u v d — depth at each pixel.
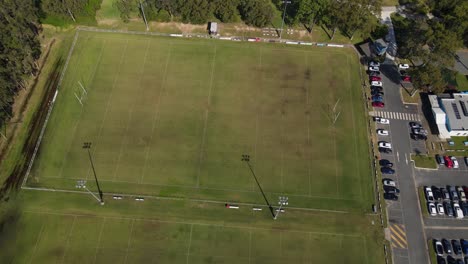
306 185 98.75
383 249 90.81
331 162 102.19
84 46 121.81
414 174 101.31
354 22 114.25
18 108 110.31
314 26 127.75
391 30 127.44
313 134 106.56
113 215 94.12
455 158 103.06
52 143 103.88
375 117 109.94
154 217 94.06
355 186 98.81
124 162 101.25
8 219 93.38
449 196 97.44
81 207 94.94
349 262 89.19
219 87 114.19
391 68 119.75
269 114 109.69
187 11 122.81
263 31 126.19
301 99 112.56
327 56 121.38
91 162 101.06
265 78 116.19
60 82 114.56
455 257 89.81
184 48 121.88
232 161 101.94
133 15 127.75
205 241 91.44
